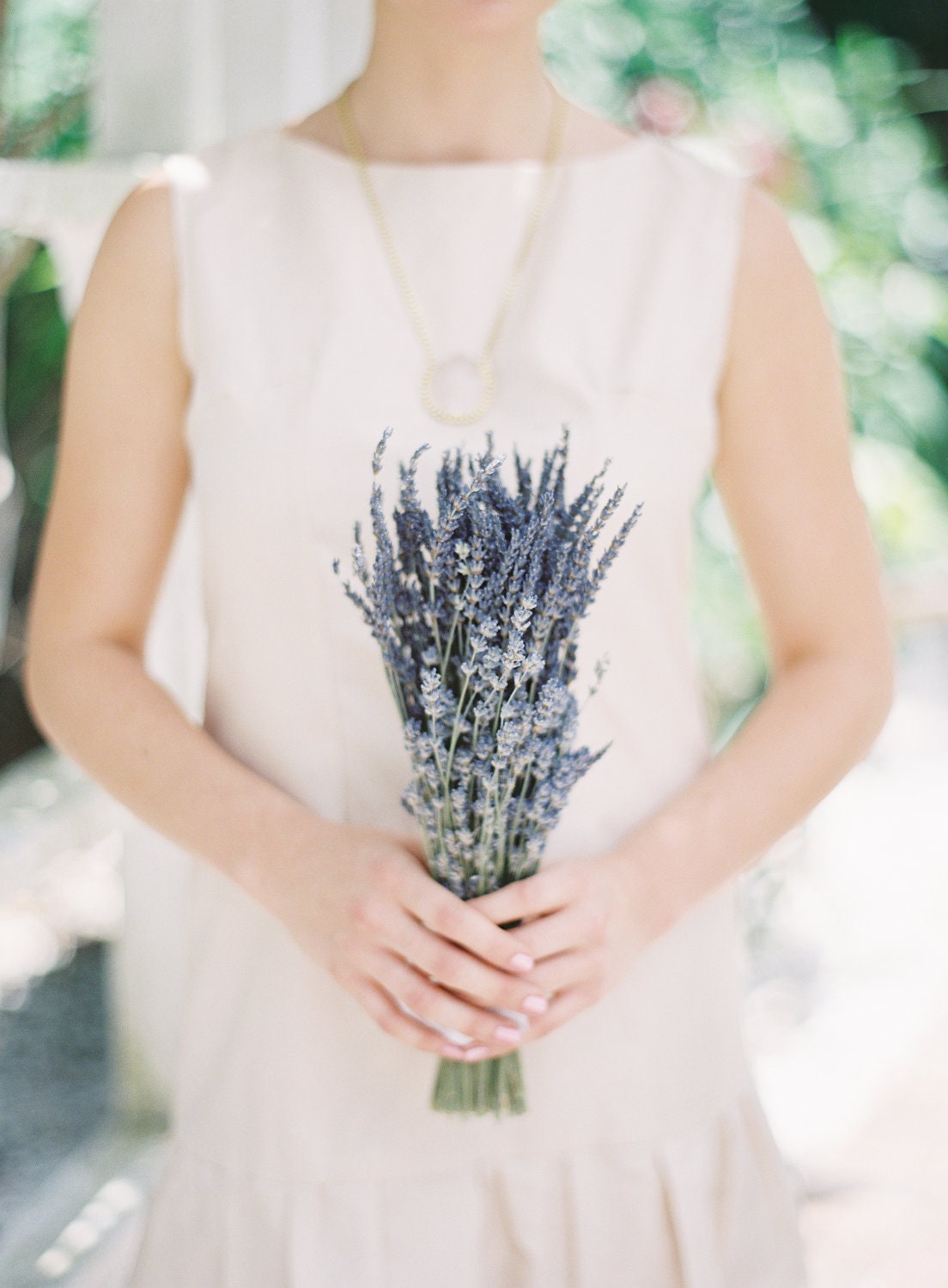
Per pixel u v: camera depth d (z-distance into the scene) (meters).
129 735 1.13
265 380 1.15
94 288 1.16
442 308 1.17
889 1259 1.83
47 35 1.91
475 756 1.03
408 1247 1.17
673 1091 1.19
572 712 1.04
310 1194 1.16
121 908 1.90
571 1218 1.18
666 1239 1.19
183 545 1.77
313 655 1.16
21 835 1.78
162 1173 1.22
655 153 1.22
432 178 1.18
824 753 1.16
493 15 1.09
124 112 1.75
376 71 1.20
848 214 2.62
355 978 1.06
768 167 2.52
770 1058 2.32
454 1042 1.07
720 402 1.20
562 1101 1.17
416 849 1.09
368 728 1.17
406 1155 1.17
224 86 1.80
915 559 2.49
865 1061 2.30
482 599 1.02
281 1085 1.16
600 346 1.17
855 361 2.55
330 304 1.16
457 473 1.04
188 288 1.16
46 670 1.17
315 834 1.09
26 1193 1.81
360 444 1.14
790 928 2.65
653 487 1.16
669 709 1.21
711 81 2.59
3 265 1.90
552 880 1.06
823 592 1.19
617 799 1.18
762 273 1.19
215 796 1.11
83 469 1.16
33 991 2.35
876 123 2.71
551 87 1.24
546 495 1.03
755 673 2.40
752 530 1.21
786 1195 1.24
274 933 1.17
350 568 1.15
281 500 1.14
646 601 1.18
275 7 1.78
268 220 1.19
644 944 1.10
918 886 2.84
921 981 2.54
